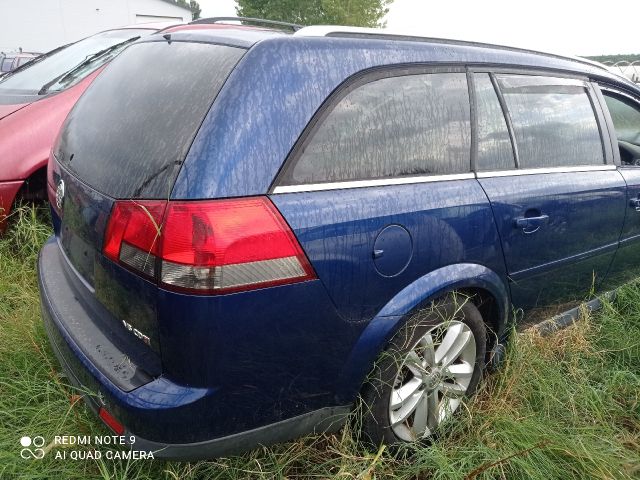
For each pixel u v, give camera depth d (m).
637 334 3.03
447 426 2.26
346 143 1.87
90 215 1.87
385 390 2.02
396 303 1.96
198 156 1.61
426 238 2.01
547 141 2.61
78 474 1.89
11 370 2.36
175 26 4.59
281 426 1.84
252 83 1.70
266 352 1.70
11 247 3.41
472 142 2.27
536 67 2.61
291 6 26.56
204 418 1.66
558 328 2.91
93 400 1.79
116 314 1.82
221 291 1.57
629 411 2.58
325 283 1.76
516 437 2.21
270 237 1.64
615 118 3.23
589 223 2.74
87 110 2.33
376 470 2.04
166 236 1.58
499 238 2.28
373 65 1.96
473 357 2.36
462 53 2.29
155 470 1.93
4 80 4.47
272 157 1.68
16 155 3.42
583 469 2.14
